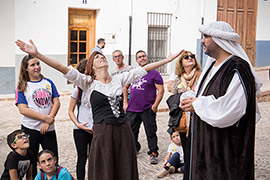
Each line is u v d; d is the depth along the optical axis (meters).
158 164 5.89
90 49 13.10
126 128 3.48
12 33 11.70
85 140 4.70
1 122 8.53
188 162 3.59
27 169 4.32
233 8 15.07
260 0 15.58
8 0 11.52
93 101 3.45
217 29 3.23
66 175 4.12
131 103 6.02
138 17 13.31
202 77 3.47
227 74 3.09
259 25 15.71
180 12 13.98
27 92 4.41
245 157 3.07
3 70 11.73
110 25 12.95
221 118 2.97
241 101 2.96
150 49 13.93
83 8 12.59
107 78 3.53
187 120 4.52
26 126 4.42
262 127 8.39
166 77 14.10
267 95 11.65
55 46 12.23
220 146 3.12
